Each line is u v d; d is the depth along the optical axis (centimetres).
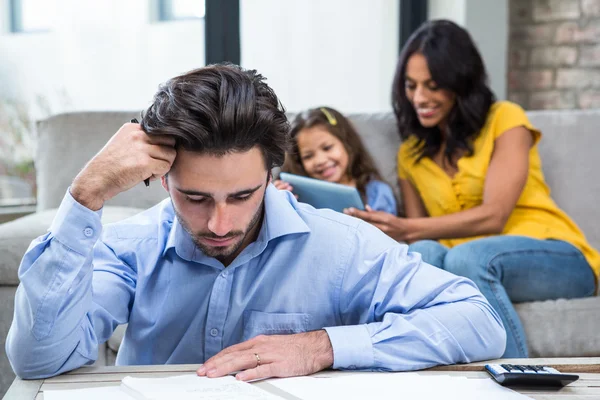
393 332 104
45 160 242
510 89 338
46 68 277
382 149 236
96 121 243
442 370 103
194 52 289
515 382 95
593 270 197
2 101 278
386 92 331
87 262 101
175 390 90
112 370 103
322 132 221
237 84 95
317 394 90
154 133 96
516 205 209
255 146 95
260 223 116
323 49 315
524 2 336
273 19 300
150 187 237
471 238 206
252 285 117
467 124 210
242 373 95
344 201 195
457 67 207
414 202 224
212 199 96
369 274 115
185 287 117
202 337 119
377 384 95
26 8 273
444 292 111
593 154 224
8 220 280
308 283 117
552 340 184
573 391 94
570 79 329
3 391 186
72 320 100
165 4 284
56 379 100
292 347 101
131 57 282
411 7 328
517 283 183
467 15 318
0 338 186
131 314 120
